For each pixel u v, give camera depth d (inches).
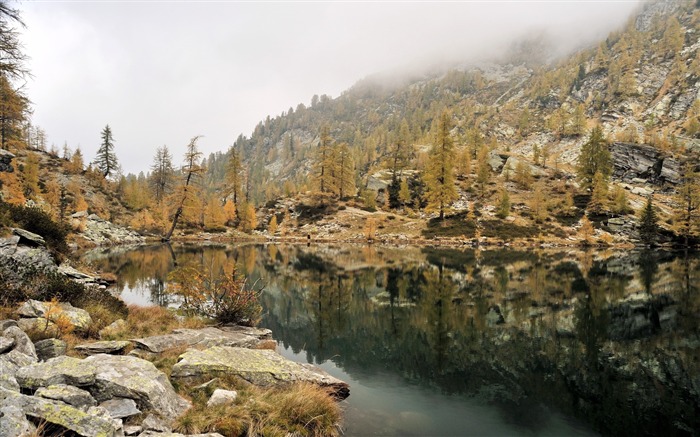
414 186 3489.2
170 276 569.6
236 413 243.1
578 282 994.1
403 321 625.9
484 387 365.7
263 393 287.7
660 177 3565.5
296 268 1270.9
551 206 2913.4
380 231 2731.3
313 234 2827.3
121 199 3272.6
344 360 447.5
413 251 1929.1
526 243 2320.4
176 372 297.1
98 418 190.2
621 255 1786.4
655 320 616.7
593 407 320.2
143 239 2308.1
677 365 420.8
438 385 371.6
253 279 1035.9
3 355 240.4
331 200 3420.3
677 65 5610.2
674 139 3998.5
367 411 310.5
